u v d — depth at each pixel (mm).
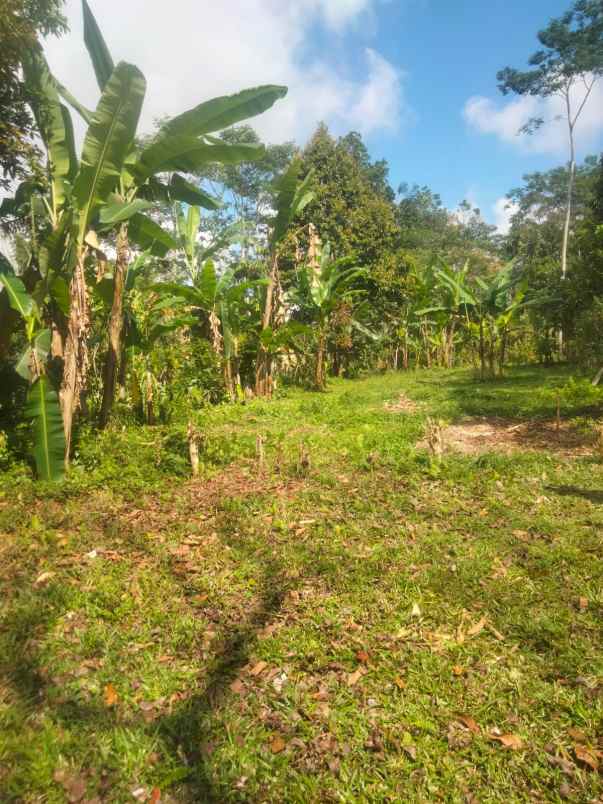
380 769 2279
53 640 3160
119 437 7504
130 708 2643
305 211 22281
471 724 2498
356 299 23641
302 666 2947
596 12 21688
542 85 24000
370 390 15867
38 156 6957
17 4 6109
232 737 2438
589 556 4090
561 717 2549
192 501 5680
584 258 15711
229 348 12586
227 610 3496
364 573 3945
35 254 7016
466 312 18281
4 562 4230
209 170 23203
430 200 47312
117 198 7477
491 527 4805
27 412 6012
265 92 6641
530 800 2141
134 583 3861
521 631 3197
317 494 5785
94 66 7406
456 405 11562
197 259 13477
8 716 2521
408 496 5684
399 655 3000
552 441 8203
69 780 2227
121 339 9156
